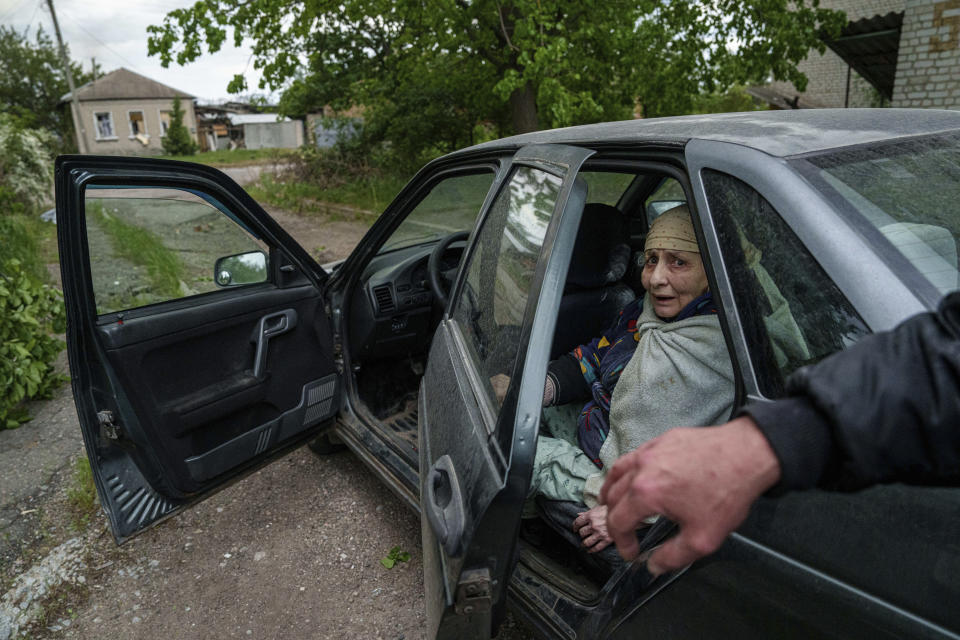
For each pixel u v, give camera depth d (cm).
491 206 183
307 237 1031
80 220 195
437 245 271
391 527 265
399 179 1454
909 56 647
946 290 90
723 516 62
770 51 837
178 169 221
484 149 202
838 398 58
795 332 99
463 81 1138
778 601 97
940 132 131
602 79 980
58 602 237
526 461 120
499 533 122
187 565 252
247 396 241
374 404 303
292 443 264
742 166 114
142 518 220
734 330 109
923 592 81
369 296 284
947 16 609
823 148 117
